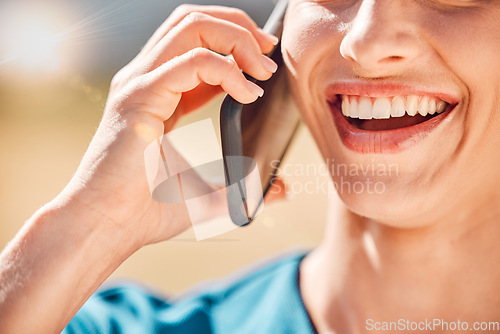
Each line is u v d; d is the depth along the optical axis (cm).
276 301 195
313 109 171
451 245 166
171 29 179
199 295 215
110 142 161
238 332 194
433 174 149
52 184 677
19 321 149
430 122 148
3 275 152
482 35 136
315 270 198
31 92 1199
